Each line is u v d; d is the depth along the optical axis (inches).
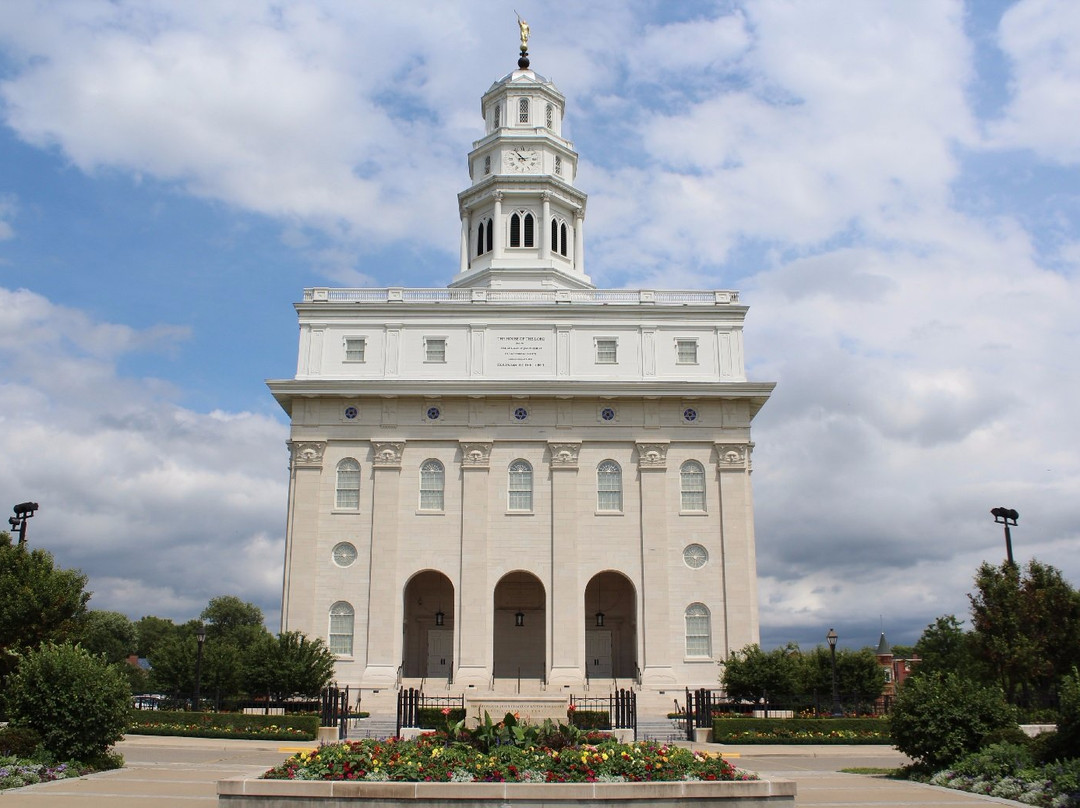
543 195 2920.8
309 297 2603.3
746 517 2421.3
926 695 1224.2
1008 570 2084.2
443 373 2524.6
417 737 920.9
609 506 2434.8
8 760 1101.1
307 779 792.9
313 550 2386.8
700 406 2488.9
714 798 783.1
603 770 818.8
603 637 2536.9
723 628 2356.1
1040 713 1888.5
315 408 2475.4
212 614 5718.5
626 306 2559.1
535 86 3078.2
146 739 1636.3
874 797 1019.3
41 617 1681.8
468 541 2390.5
